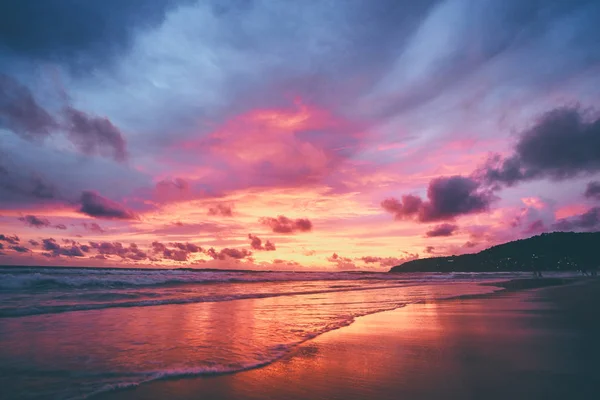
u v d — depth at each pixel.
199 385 4.66
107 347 6.66
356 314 11.42
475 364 5.52
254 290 21.50
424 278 47.50
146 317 10.18
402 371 5.20
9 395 4.28
